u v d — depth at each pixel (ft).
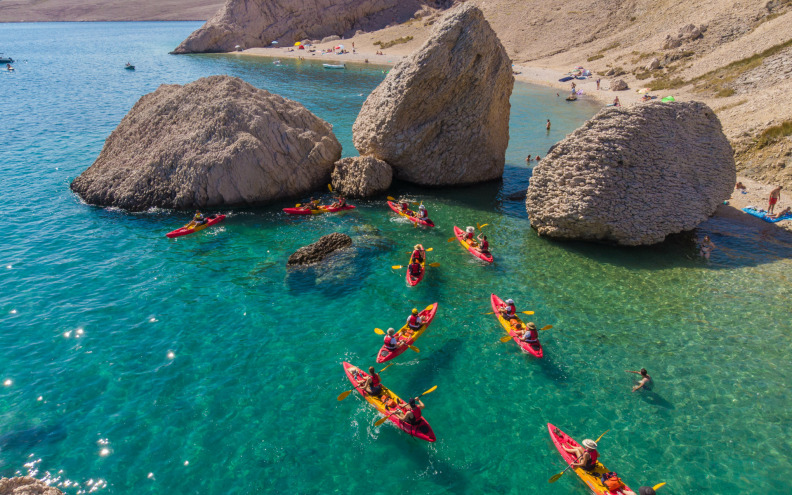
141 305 65.10
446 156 107.34
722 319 61.31
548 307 65.26
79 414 46.96
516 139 148.56
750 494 39.24
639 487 39.47
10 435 44.27
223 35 364.17
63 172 112.78
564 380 52.37
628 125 77.46
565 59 253.44
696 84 165.58
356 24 387.34
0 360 53.93
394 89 103.40
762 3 185.26
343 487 40.29
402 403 47.98
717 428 45.65
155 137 102.32
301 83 234.17
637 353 55.93
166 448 43.55
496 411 48.44
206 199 95.09
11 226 86.33
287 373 53.31
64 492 39.09
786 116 104.47
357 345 58.29
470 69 100.78
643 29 239.50
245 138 96.53
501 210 98.32
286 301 66.85
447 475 41.57
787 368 52.65
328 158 106.83
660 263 75.51
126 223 89.81
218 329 60.59
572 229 80.43
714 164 82.43
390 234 87.15
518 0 322.14
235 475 41.11
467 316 63.93
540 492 40.06
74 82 229.04
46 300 65.46
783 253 76.18
